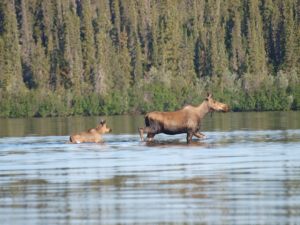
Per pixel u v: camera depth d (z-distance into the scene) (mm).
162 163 102875
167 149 120688
